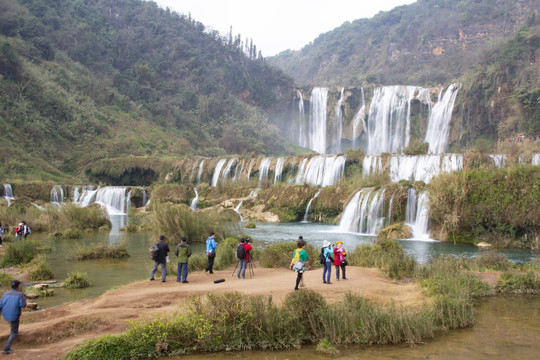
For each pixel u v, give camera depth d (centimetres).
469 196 2855
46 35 10088
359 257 1944
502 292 1477
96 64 10744
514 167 2792
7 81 7375
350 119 10875
